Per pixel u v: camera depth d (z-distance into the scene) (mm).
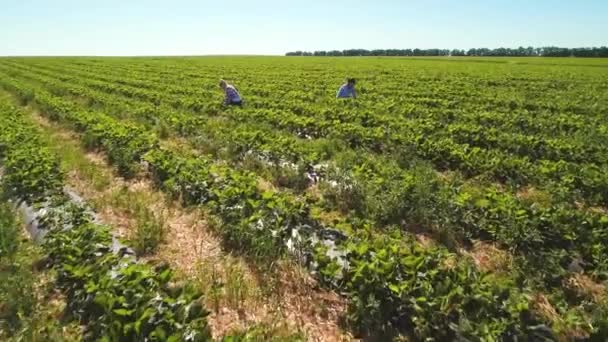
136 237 7379
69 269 5742
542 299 6016
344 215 8562
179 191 9266
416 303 5176
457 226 7738
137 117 17406
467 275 5633
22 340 4934
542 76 38969
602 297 6055
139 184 10188
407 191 8594
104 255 6109
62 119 16719
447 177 10672
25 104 22453
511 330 4879
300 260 6656
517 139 13039
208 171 9453
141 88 28453
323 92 26359
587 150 12109
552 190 9320
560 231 7172
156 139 12953
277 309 5766
